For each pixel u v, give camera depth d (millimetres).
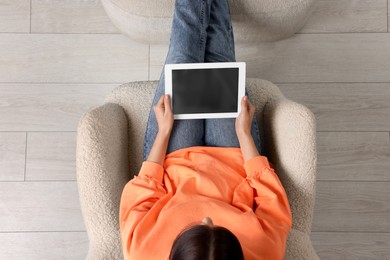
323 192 1446
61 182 1465
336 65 1487
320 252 1430
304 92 1485
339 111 1477
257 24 1314
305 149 1028
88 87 1498
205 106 1083
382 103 1475
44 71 1496
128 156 1191
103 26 1499
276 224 949
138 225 920
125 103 1206
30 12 1500
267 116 1168
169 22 1288
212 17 1187
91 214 1013
